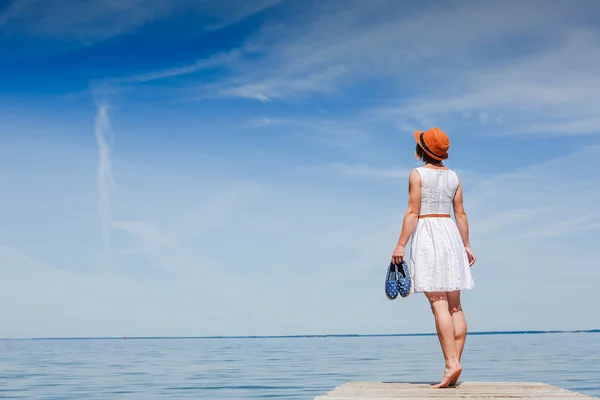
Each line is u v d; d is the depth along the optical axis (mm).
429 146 4809
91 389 14000
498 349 39625
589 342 59562
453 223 4805
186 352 44125
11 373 20469
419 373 18031
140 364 26328
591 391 11680
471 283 4770
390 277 4832
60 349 58406
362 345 62469
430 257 4660
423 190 4738
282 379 16219
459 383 4969
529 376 15773
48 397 12359
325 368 21250
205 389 13602
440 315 4652
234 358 31406
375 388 4570
